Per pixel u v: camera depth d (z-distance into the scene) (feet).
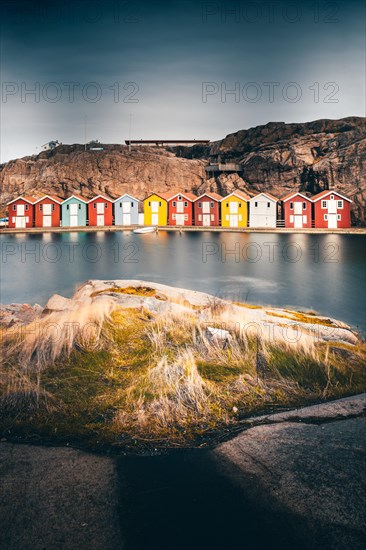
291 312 39.34
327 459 11.94
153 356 20.02
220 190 277.44
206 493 10.37
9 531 9.03
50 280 109.29
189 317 25.91
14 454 12.10
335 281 107.76
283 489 10.52
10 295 88.74
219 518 9.48
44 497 10.14
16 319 31.94
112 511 9.69
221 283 106.42
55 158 316.81
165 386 16.74
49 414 14.64
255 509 9.80
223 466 11.62
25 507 9.77
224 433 13.76
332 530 9.14
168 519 9.43
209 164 304.50
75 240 189.67
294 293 92.48
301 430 13.87
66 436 13.25
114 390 16.69
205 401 15.88
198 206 224.94
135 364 19.38
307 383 19.39
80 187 295.28
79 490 10.43
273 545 8.70
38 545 8.66
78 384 17.20
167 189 293.64
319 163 251.19
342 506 9.90
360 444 12.86
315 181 252.62
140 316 26.04
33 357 19.84
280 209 228.43
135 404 15.34
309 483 10.77
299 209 211.61
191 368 17.98
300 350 22.54
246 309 35.01
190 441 13.17
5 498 10.06
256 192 271.90
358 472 11.25
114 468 11.49
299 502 10.03
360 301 84.12
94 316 23.70
